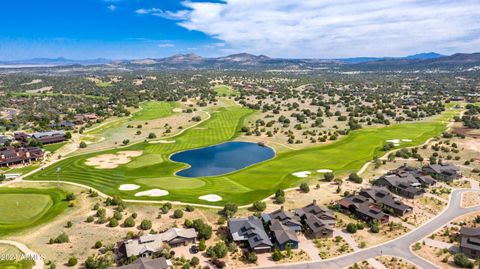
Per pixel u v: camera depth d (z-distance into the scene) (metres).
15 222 94.06
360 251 80.69
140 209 101.94
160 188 119.25
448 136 191.88
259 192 115.81
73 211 100.56
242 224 88.12
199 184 124.56
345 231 90.31
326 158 157.50
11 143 183.25
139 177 133.62
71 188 119.31
